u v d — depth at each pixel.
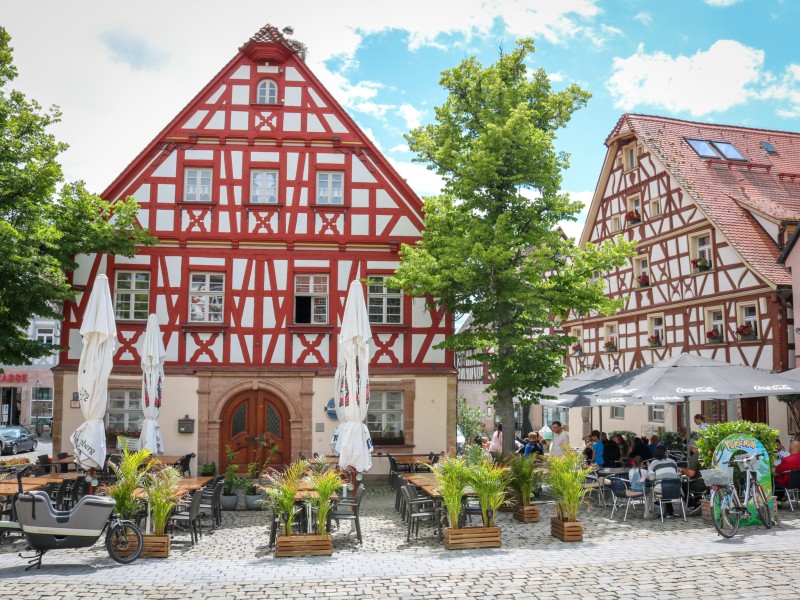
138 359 19.27
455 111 17.33
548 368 16.05
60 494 11.71
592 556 8.94
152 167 19.89
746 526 11.19
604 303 17.03
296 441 19.22
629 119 28.33
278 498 9.68
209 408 19.20
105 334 12.88
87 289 19.39
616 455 17.31
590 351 31.89
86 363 12.76
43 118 16.61
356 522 10.72
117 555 9.01
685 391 12.83
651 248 27.38
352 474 13.62
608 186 30.56
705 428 12.95
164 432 19.08
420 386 19.75
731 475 10.31
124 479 9.41
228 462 19.22
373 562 8.90
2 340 15.98
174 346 19.38
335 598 7.12
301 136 20.25
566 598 7.03
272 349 19.53
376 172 20.31
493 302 16.23
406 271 16.62
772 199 25.47
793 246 20.94
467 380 49.91
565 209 16.39
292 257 19.92
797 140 30.02
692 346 25.09
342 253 20.05
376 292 20.14
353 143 20.31
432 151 17.12
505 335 16.33
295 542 9.51
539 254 15.95
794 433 20.23
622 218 29.38
